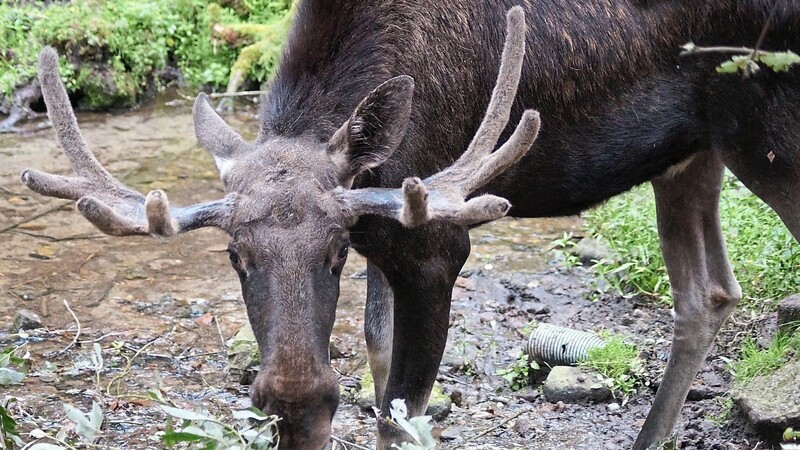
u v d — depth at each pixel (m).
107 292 15.05
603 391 12.43
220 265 15.98
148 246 16.52
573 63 10.35
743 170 10.72
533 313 14.48
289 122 9.66
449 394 12.46
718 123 10.61
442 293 10.27
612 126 10.57
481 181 8.84
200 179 18.98
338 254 8.67
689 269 11.66
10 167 19.62
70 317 14.33
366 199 8.71
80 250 16.28
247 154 9.27
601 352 12.77
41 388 12.50
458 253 10.28
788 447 9.41
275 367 8.18
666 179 11.50
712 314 11.65
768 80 10.20
